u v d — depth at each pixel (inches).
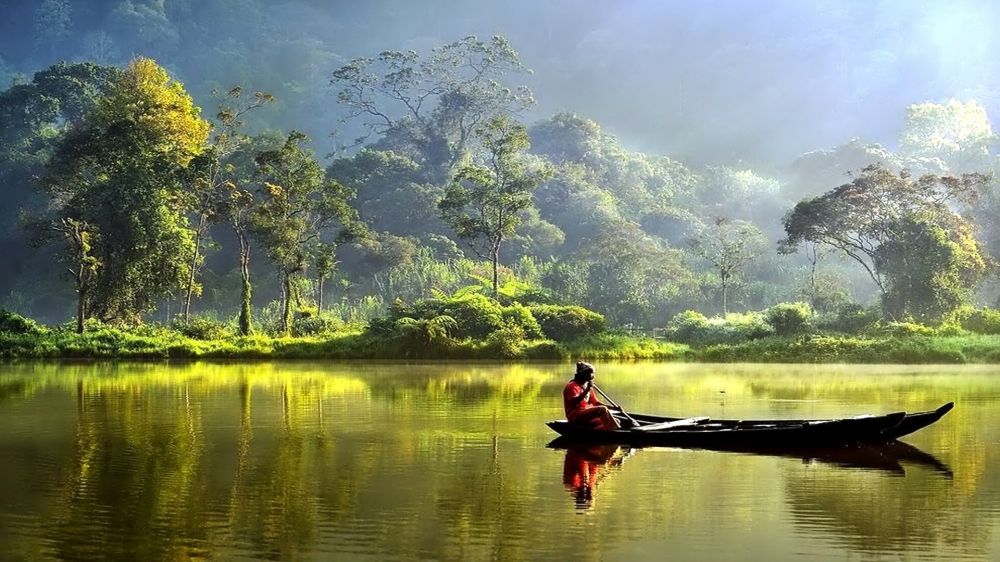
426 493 481.1
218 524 417.7
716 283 2989.7
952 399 964.0
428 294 2933.1
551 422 657.6
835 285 2952.8
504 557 367.6
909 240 2266.2
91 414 824.3
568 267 3021.7
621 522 421.4
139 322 2331.4
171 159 2353.6
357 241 3211.1
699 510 445.4
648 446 639.1
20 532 404.5
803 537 397.1
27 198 3599.9
